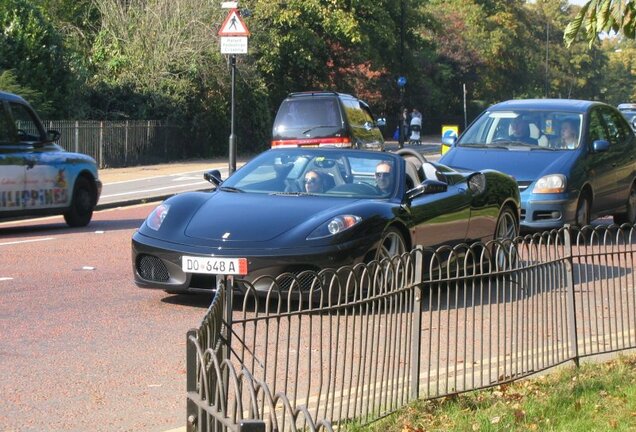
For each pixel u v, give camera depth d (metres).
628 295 8.78
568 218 15.30
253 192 10.67
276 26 48.47
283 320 9.04
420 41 62.62
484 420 6.34
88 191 17.61
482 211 11.92
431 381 7.20
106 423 6.29
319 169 10.84
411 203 10.60
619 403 6.88
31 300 10.20
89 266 12.50
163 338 8.63
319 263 9.29
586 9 7.80
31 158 16.23
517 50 86.50
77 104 35.31
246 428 3.72
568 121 16.41
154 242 9.73
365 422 6.13
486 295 7.38
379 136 28.47
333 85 53.44
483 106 78.56
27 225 17.97
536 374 7.71
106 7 40.75
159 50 39.75
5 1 33.19
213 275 9.53
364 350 6.32
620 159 17.22
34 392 6.94
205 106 40.88
